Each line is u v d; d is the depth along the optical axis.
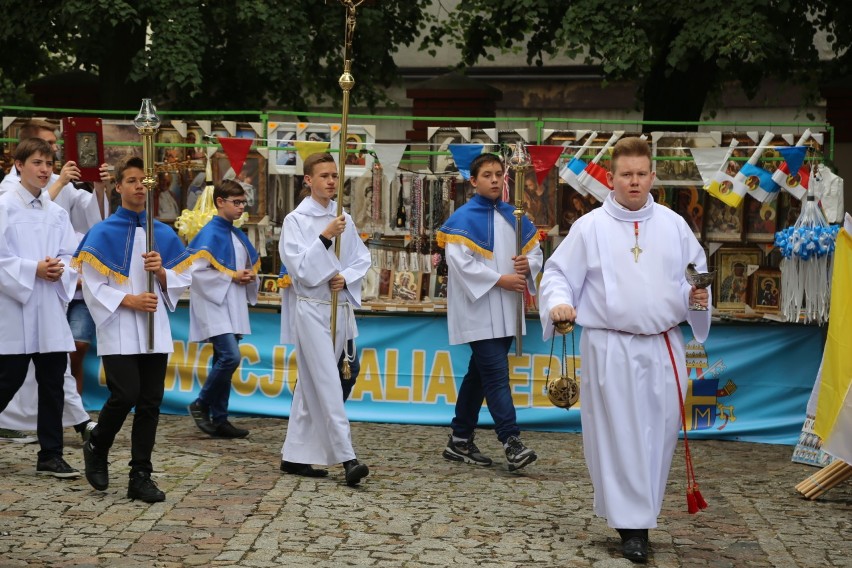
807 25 12.49
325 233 7.21
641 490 5.68
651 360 5.77
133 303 6.42
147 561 5.43
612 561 5.66
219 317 8.64
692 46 11.12
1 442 8.11
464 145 9.22
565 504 6.86
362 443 8.66
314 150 9.43
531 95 19.86
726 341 9.19
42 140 7.09
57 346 7.00
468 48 14.63
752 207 9.23
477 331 7.84
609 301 5.75
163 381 6.64
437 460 8.13
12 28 12.59
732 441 9.15
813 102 14.64
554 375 9.40
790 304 8.88
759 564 5.72
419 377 9.51
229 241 8.73
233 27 13.14
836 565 5.75
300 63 13.02
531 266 7.98
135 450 6.54
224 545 5.72
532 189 9.34
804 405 9.12
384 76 14.88
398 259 9.52
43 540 5.74
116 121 9.66
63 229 7.16
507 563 5.57
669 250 5.84
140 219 6.65
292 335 7.58
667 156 9.09
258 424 9.34
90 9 11.80
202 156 9.62
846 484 7.61
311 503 6.62
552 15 12.41
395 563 5.51
